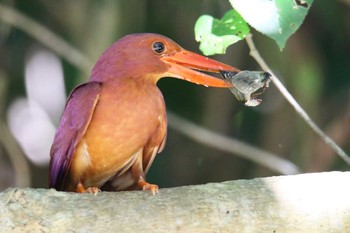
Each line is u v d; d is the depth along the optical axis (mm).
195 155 13242
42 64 13078
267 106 12789
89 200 6695
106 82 8000
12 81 13016
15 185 12023
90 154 7914
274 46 12023
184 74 8125
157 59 8125
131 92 7934
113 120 7863
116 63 8086
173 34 12547
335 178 6855
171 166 13227
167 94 13016
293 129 12508
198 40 7871
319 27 12453
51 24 12531
